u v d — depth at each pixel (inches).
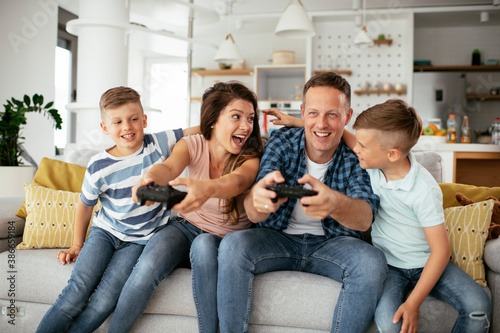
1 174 128.3
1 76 183.5
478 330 49.6
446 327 53.4
